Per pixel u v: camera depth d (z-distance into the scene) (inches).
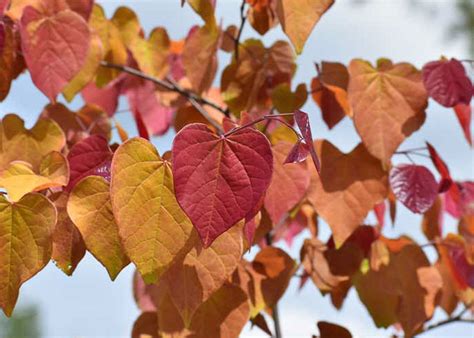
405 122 54.7
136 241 43.9
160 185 44.2
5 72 51.9
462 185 60.1
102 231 45.3
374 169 55.1
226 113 61.0
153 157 44.2
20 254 44.9
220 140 43.6
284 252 54.9
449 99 54.5
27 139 52.8
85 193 45.4
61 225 47.7
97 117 59.8
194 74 59.6
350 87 54.6
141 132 53.4
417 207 54.6
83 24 52.1
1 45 50.0
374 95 54.7
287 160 43.8
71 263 47.6
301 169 52.3
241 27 58.7
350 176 54.9
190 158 43.1
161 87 62.9
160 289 53.0
